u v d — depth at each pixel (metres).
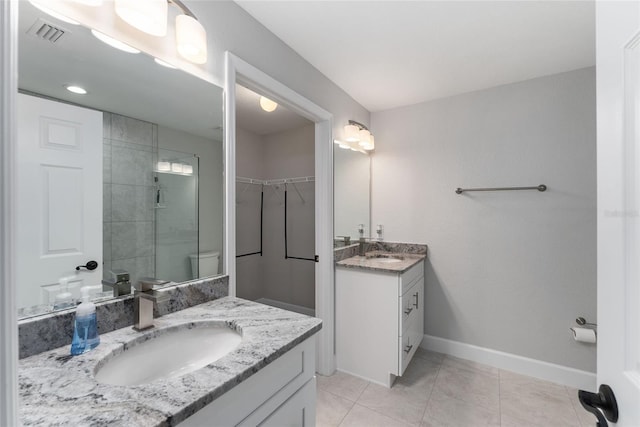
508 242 2.23
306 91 1.90
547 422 1.65
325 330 2.15
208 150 1.25
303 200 3.28
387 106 2.70
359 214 2.64
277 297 3.49
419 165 2.61
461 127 2.42
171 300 1.07
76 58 0.88
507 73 2.08
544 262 2.11
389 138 2.76
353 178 2.54
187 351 0.97
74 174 0.87
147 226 1.05
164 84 1.10
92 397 0.59
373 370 2.04
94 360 0.73
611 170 0.51
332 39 1.69
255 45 1.50
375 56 1.87
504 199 2.25
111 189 0.96
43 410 0.55
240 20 1.41
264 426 0.80
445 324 2.47
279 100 1.75
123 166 0.99
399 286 1.95
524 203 2.18
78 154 0.88
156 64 1.08
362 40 1.70
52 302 0.82
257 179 3.55
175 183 1.14
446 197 2.48
